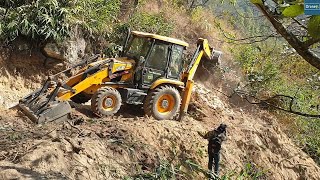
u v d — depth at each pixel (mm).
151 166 7418
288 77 10609
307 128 12258
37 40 10367
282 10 1353
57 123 8070
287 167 10328
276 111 12148
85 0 11203
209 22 14992
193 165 7930
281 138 11094
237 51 13305
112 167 6777
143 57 9180
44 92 8633
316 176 10453
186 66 10555
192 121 9930
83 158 6559
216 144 8102
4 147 6426
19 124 7848
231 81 12352
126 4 13453
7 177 5332
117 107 9023
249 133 10469
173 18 14500
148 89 9375
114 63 9102
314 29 1224
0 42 9961
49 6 10180
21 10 10133
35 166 5879
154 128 8562
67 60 10719
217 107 11484
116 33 12109
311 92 6594
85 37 11266
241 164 9398
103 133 7762
